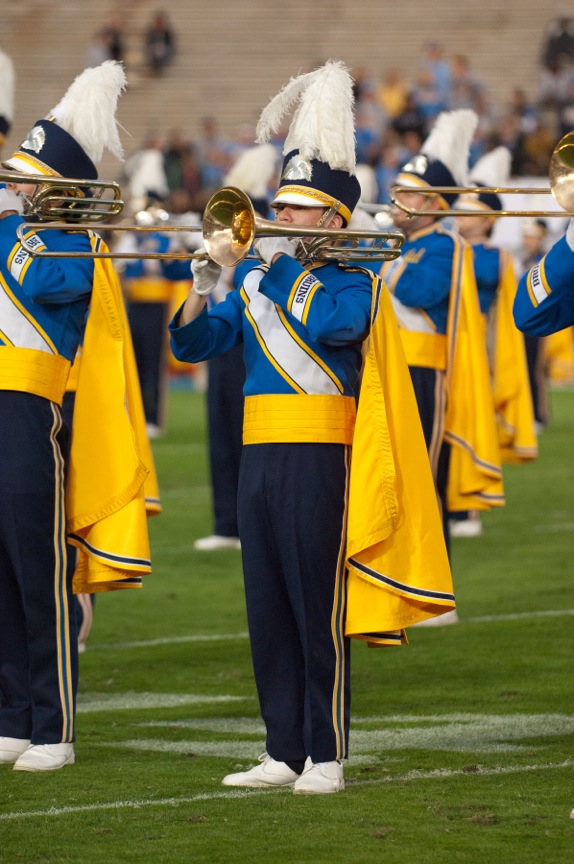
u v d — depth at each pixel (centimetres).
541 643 1809
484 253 2398
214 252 1159
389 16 7281
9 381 1274
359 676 1667
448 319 1969
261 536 1204
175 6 7481
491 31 7106
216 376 2508
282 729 1223
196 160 6347
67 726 1300
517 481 3375
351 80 1214
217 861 1021
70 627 1306
